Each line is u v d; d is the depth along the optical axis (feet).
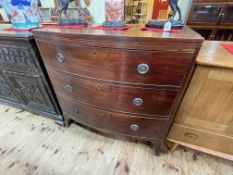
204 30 7.27
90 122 3.45
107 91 2.57
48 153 3.61
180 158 3.46
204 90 2.43
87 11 8.14
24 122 4.57
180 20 2.51
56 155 3.57
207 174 3.12
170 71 2.03
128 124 2.97
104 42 2.03
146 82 2.22
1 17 7.86
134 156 3.53
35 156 3.54
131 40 1.88
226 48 2.79
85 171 3.23
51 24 3.90
